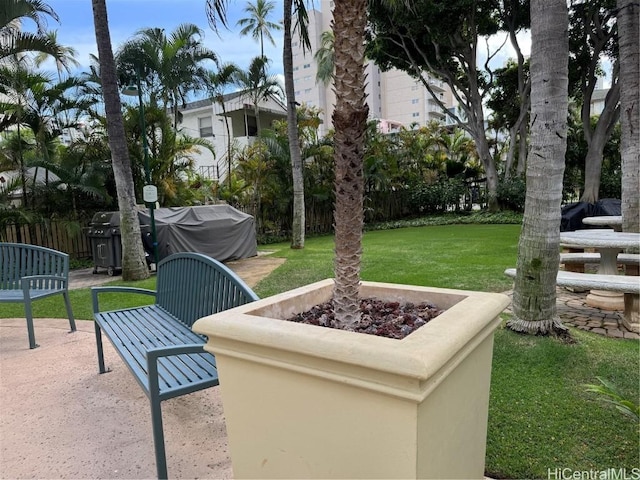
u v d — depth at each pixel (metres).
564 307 4.71
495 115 21.41
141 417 2.52
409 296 2.03
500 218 15.55
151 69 11.62
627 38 5.16
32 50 8.52
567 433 2.09
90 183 9.85
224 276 2.36
